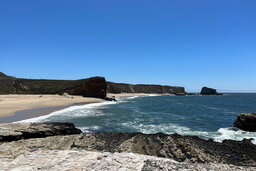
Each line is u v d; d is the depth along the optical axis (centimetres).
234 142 1232
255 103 5969
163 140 1190
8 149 891
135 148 1027
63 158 662
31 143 1026
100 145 1077
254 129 1698
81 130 1648
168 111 3384
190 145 1091
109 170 557
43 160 641
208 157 918
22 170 557
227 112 3409
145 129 1738
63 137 1204
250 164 851
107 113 2834
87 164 610
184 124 2050
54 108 3098
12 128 1248
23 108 2773
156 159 677
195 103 5812
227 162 870
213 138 1439
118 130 1677
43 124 1440
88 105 4169
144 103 5475
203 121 2316
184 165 614
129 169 569
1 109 2505
